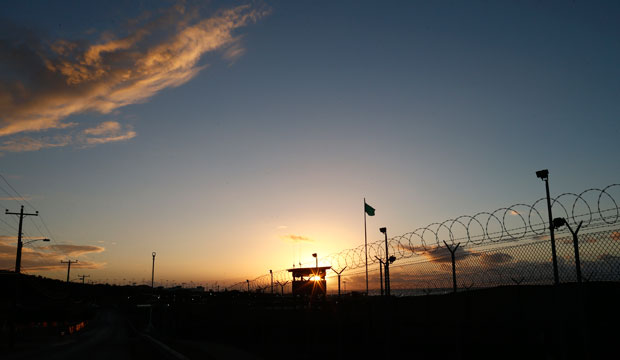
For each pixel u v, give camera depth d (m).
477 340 10.73
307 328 19.02
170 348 28.09
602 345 8.52
